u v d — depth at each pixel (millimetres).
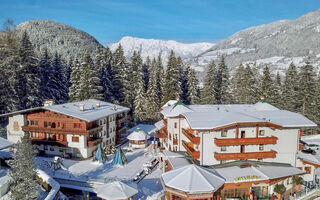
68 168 43125
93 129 49031
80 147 48219
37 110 50969
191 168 30719
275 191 32875
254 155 34688
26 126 50406
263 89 81562
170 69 80312
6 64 63094
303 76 74750
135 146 56688
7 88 62219
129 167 44344
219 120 35250
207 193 28406
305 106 74938
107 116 53125
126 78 83750
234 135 35094
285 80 79500
